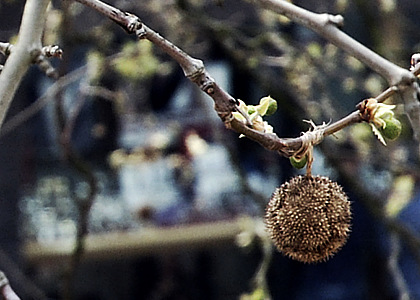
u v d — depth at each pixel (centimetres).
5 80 334
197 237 1071
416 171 907
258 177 1041
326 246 383
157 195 1102
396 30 942
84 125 1057
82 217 854
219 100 328
